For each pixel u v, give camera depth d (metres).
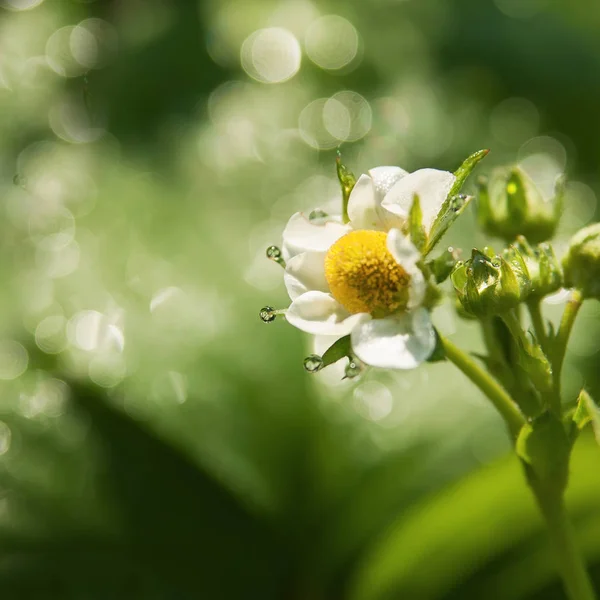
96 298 0.50
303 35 0.75
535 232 0.38
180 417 0.45
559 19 0.81
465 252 0.52
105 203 0.57
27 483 0.45
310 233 0.36
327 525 0.45
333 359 0.35
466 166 0.35
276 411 0.46
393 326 0.35
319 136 0.68
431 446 0.45
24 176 0.62
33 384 0.47
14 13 0.78
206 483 0.45
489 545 0.43
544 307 0.50
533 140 0.73
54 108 0.70
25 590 0.43
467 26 0.79
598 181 0.71
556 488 0.36
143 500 0.45
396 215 0.36
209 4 0.76
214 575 0.44
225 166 0.63
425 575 0.43
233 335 0.48
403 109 0.71
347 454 0.45
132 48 0.74
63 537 0.44
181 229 0.55
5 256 0.54
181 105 0.70
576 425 0.36
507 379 0.37
